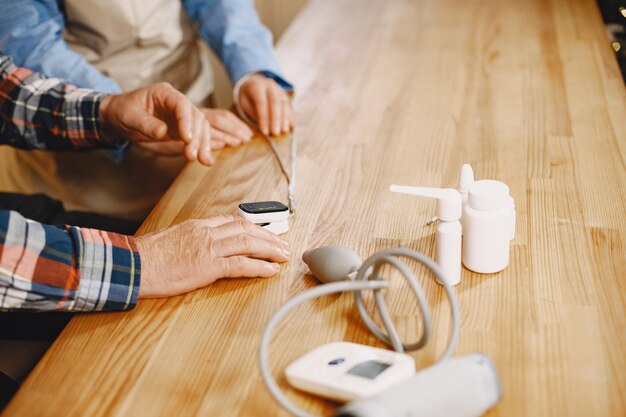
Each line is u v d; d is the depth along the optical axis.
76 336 0.87
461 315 0.86
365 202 1.12
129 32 1.70
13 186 1.90
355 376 0.74
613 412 0.71
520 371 0.77
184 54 1.83
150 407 0.75
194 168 1.26
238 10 1.67
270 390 0.70
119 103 1.24
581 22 1.82
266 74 1.54
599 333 0.82
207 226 0.98
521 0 2.01
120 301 0.90
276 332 0.85
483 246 0.91
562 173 1.16
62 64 1.50
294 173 1.22
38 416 0.75
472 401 0.68
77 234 0.91
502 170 1.18
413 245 0.99
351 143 1.31
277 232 1.04
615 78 1.51
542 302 0.87
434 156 1.24
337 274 0.90
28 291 0.86
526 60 1.63
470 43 1.74
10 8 1.50
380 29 1.88
